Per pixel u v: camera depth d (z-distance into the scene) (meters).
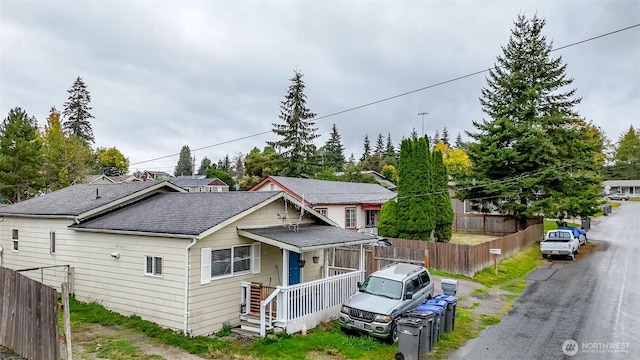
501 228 37.41
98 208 15.12
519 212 32.62
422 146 24.95
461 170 39.66
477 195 33.59
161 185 17.27
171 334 11.50
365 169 84.81
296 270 15.60
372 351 10.70
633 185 79.38
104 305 13.85
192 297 11.59
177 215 13.53
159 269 12.32
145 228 12.62
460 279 19.70
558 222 35.34
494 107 34.12
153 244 12.48
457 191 33.91
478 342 11.59
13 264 17.59
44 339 8.59
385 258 20.88
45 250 16.19
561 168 31.25
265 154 61.94
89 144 68.06
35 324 8.84
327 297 13.47
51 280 15.84
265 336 11.38
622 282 19.06
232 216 12.55
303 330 12.05
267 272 14.30
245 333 12.09
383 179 64.88
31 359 8.89
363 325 11.45
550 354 10.66
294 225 15.23
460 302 15.98
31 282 9.02
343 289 14.34
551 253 25.42
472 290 17.83
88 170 45.06
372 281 12.91
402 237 24.98
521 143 31.28
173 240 11.94
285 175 52.16
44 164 39.59
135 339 11.16
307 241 12.99
